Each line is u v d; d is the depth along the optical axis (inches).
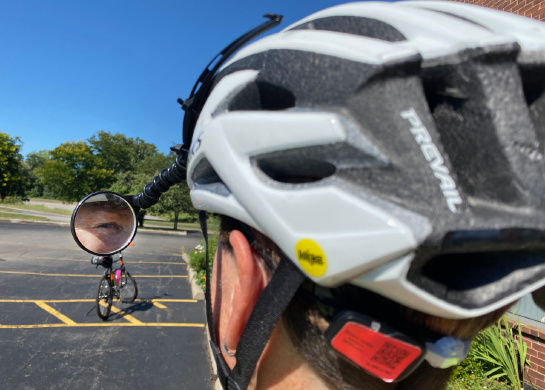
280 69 25.4
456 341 23.8
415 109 20.2
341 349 23.5
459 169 21.6
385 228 18.7
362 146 20.5
